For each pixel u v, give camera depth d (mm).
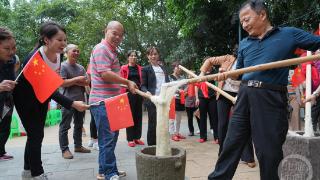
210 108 6797
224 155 3146
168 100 2990
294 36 2893
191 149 6270
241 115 3059
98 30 19016
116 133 4133
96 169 4859
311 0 8164
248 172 4559
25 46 22062
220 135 4961
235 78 3365
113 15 18828
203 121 7020
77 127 5965
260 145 2883
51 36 3631
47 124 10742
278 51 2863
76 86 5633
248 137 3113
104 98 3910
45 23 3707
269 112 2873
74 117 5930
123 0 19453
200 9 10828
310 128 3830
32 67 3367
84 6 24688
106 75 3770
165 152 3004
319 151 3637
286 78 2957
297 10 8516
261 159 2895
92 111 3977
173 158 2867
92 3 20312
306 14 8172
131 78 6465
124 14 18656
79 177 4477
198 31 11641
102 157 3947
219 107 4969
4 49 3293
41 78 3391
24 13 24594
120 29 3908
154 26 17656
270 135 2857
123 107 3801
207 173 4582
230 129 3127
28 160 3947
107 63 3801
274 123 2861
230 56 4801
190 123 7914
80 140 5992
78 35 20312
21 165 5285
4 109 3627
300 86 5676
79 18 20281
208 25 11422
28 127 3732
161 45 16938
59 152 6070
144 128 9570
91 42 19266
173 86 3002
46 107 3826
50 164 5195
